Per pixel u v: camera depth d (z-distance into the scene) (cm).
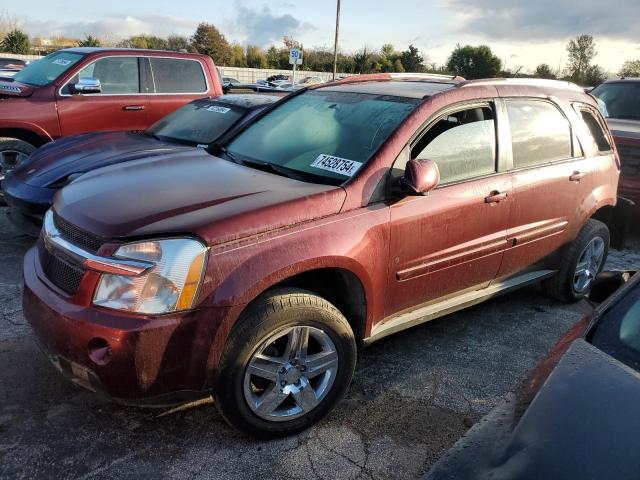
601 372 183
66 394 311
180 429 290
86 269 248
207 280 246
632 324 210
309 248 273
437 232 335
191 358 248
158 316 240
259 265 257
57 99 669
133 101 720
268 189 296
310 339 296
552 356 207
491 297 401
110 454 269
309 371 285
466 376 358
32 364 337
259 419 274
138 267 240
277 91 856
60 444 273
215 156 378
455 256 352
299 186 304
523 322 444
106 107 702
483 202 358
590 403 170
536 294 505
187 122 620
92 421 291
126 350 237
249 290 254
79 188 309
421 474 270
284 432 285
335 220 288
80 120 686
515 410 181
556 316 459
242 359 258
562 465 150
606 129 490
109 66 711
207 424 295
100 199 283
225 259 251
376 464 274
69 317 245
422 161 304
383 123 338
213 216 259
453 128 354
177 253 243
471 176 359
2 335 367
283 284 292
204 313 246
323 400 293
